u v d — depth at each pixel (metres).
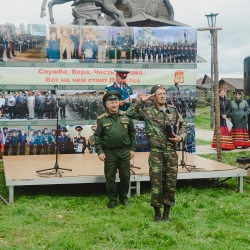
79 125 9.55
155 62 9.86
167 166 5.22
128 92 6.89
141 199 6.46
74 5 12.50
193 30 9.97
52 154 9.40
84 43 9.52
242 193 6.96
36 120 9.38
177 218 5.46
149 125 5.21
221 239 4.77
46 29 9.34
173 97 9.98
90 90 9.59
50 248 4.44
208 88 22.19
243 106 12.50
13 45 9.20
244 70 7.81
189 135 10.05
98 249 4.43
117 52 9.68
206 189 7.17
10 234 4.88
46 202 6.24
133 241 4.63
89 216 5.59
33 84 9.34
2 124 9.23
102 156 5.87
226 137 12.26
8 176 6.55
